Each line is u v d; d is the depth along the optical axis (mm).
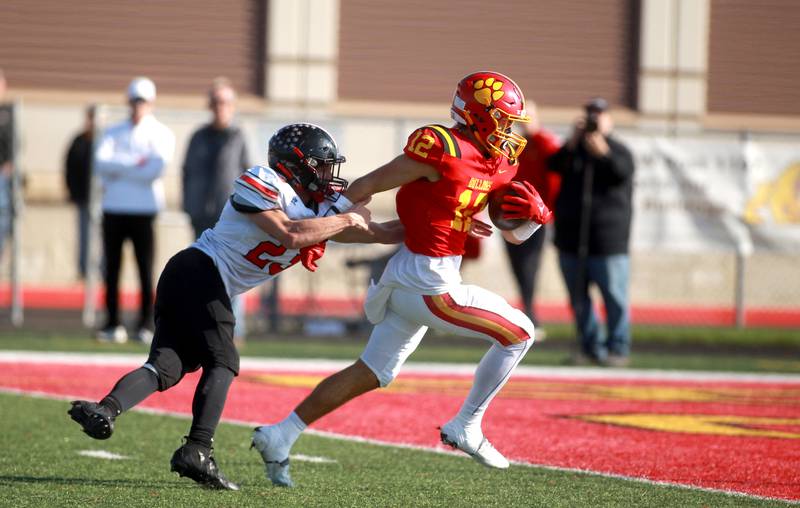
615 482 19844
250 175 17531
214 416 17562
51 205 65688
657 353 44188
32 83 69438
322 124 50188
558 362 39938
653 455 22672
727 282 61719
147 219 39781
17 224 46812
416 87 71438
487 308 18562
